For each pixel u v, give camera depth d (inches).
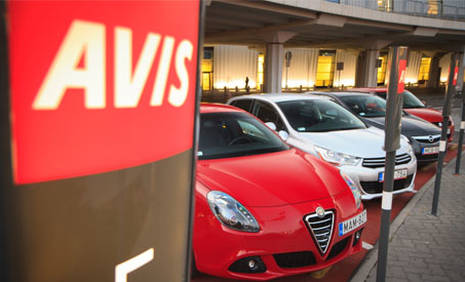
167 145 32.4
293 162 138.9
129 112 28.1
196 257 109.3
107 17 25.5
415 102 369.1
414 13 1158.3
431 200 202.5
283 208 109.3
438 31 1227.9
